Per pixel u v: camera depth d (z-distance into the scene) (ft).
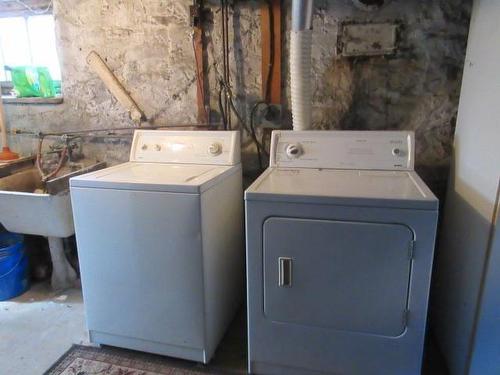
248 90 7.19
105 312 6.00
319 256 4.80
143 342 6.01
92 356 6.10
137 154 7.02
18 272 7.88
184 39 7.27
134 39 7.49
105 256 5.73
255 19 6.85
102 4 7.48
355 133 6.14
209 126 7.51
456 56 6.23
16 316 7.20
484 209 4.73
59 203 6.73
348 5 6.41
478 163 5.02
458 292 5.49
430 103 6.52
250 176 7.57
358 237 4.63
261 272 5.06
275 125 7.18
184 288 5.53
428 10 6.17
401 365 4.90
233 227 6.63
